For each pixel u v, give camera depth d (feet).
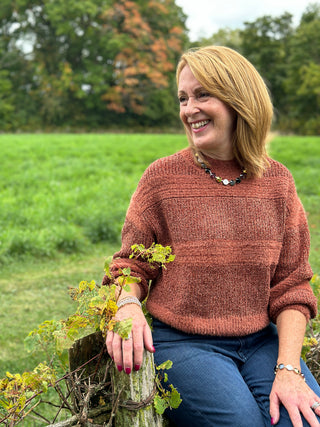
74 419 4.74
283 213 5.99
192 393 5.16
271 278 6.09
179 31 182.60
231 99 5.66
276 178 6.05
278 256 5.91
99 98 173.78
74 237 24.50
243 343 5.62
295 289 5.93
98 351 5.28
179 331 5.59
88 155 63.72
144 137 105.81
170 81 180.14
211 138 5.76
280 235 5.97
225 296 5.55
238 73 5.72
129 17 173.17
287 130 180.04
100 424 4.95
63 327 5.13
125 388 4.83
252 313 5.67
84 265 21.80
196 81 5.73
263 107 5.80
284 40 199.41
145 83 173.58
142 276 5.65
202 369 5.22
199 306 5.52
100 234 25.88
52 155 61.98
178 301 5.54
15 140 85.56
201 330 5.47
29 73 177.58
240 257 5.60
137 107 173.47
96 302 4.86
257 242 5.69
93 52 176.04
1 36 181.78
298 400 5.07
